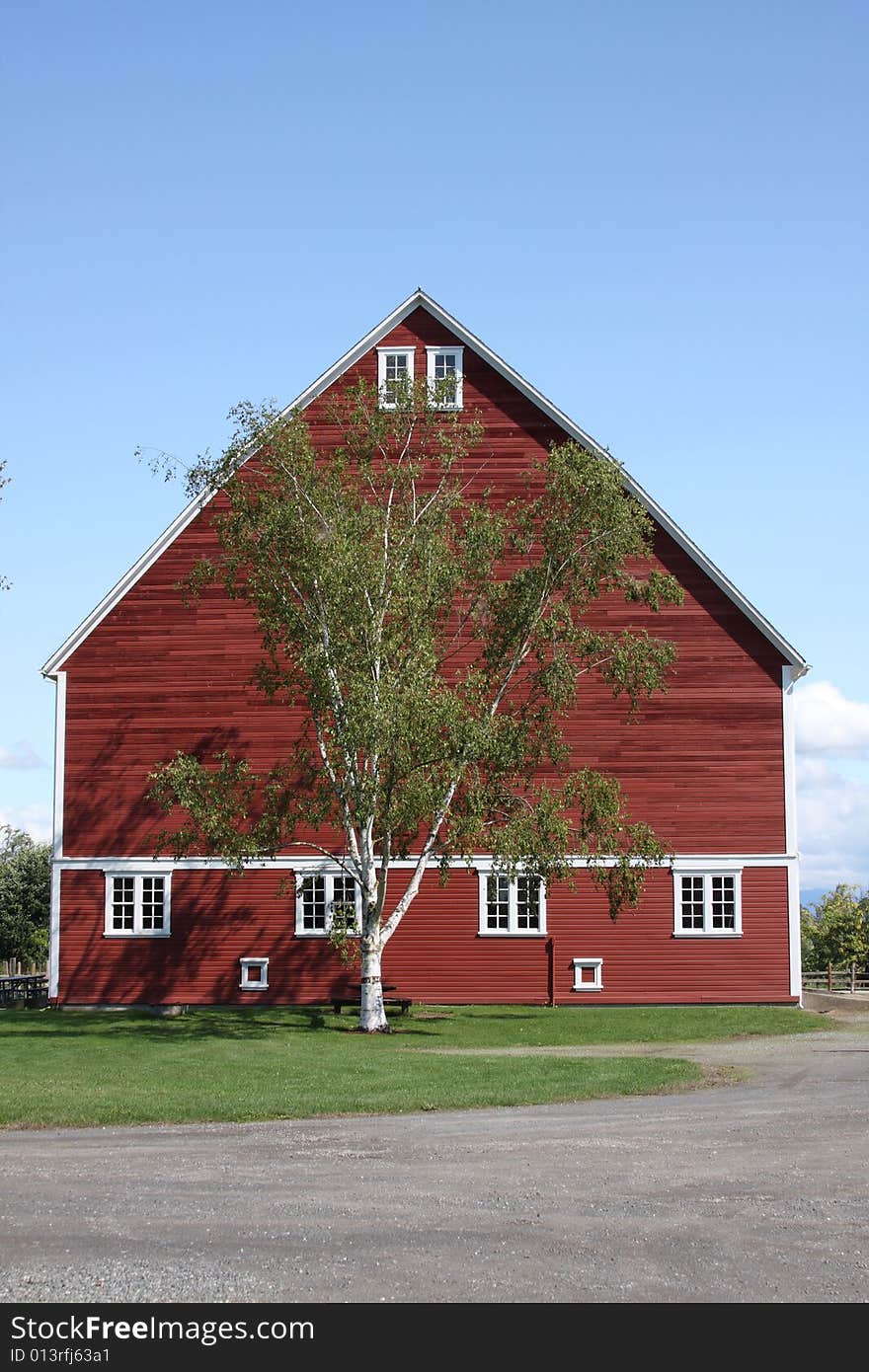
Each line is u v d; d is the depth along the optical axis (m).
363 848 32.78
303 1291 11.18
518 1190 14.45
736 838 39.19
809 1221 13.21
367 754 30.75
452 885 39.25
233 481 33.25
